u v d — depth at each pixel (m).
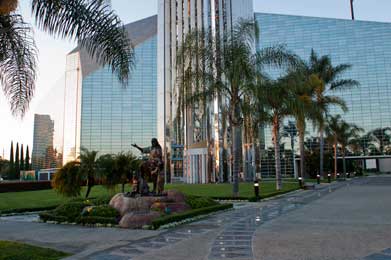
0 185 34.03
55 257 6.91
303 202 17.88
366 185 34.28
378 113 83.75
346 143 63.25
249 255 6.68
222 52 20.78
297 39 89.50
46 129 103.12
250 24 21.11
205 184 44.16
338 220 11.12
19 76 9.10
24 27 8.66
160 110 58.91
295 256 6.50
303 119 26.09
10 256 6.64
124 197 12.63
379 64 85.81
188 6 58.03
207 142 51.53
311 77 37.59
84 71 89.75
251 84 20.33
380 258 6.26
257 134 25.92
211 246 7.60
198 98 20.94
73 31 8.03
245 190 27.80
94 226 11.11
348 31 88.81
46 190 36.03
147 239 8.68
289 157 79.00
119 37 8.49
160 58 59.97
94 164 19.41
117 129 87.19
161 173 14.20
